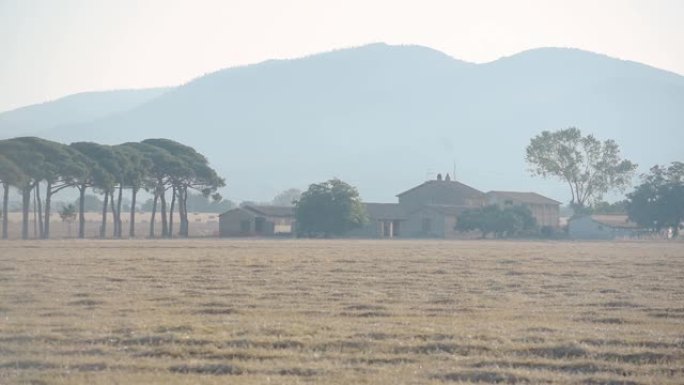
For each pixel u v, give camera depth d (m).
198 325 43.75
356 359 36.56
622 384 33.16
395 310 52.78
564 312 52.97
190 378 32.88
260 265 91.00
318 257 108.00
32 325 44.38
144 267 87.19
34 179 194.38
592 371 35.28
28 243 154.38
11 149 192.25
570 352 38.31
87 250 125.06
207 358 36.78
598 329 44.72
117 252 119.06
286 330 42.50
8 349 38.22
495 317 49.97
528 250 138.50
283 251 125.44
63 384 31.83
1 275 75.38
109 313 50.59
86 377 32.94
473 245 166.00
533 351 38.53
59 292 61.88
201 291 63.44
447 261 101.56
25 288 64.56
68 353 37.47
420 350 38.56
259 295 60.88
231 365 34.97
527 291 66.12
